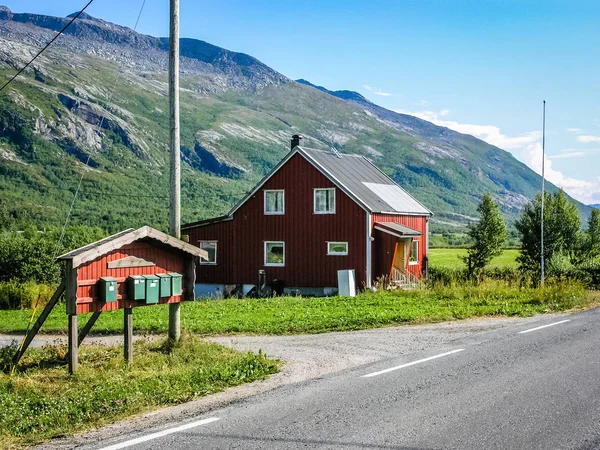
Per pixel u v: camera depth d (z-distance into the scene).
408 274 37.09
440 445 6.64
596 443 6.58
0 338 20.08
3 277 39.41
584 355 11.62
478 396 8.70
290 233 36.91
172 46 14.36
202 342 14.59
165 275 13.43
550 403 8.21
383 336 16.14
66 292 11.94
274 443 6.86
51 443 7.52
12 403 9.52
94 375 11.59
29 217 151.88
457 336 15.28
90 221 158.62
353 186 36.66
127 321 12.87
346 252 35.22
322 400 8.80
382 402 8.54
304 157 36.62
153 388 10.09
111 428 8.03
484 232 44.16
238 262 38.38
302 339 16.61
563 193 41.00
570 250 41.91
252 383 10.62
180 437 7.25
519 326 16.50
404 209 38.38
